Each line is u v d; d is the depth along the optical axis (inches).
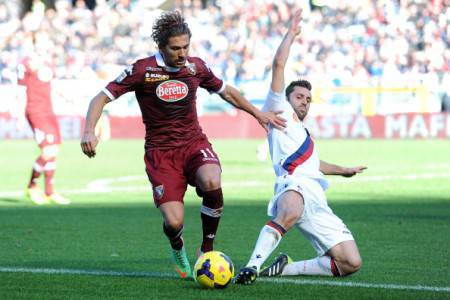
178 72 656.4
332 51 3221.0
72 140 2987.2
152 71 653.3
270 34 3309.5
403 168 1833.2
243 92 2930.6
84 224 1050.1
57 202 1298.0
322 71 3152.1
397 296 596.4
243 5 3430.1
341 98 2935.5
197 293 610.9
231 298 591.5
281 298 590.2
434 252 818.8
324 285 640.4
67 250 842.2
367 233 952.9
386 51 3137.3
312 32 3250.5
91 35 3469.5
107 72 3038.9
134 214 1152.8
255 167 1905.8
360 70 3065.9
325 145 2576.3
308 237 681.0
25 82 1285.7
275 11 3373.5
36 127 1286.9
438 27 3157.0
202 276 621.9
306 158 676.1
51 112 1295.5
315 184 669.9
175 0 3565.5
